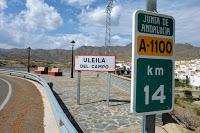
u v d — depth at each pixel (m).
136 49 2.93
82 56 17.88
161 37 3.10
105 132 11.77
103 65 17.64
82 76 42.09
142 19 2.96
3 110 15.82
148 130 3.07
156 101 3.05
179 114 18.38
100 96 21.08
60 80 34.41
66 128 8.63
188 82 143.75
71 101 18.66
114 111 15.80
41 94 21.98
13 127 12.18
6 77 39.03
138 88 2.94
